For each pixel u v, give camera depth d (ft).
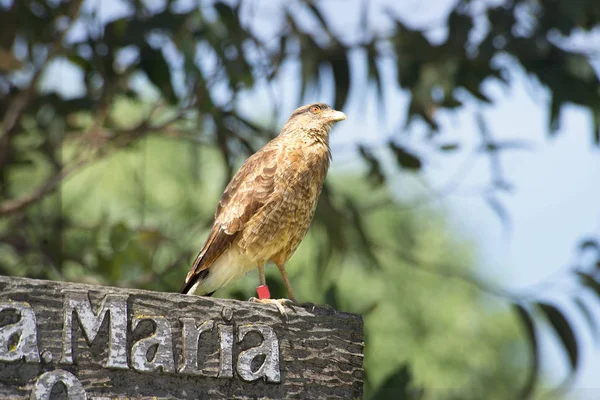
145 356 20.02
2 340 18.78
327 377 22.34
